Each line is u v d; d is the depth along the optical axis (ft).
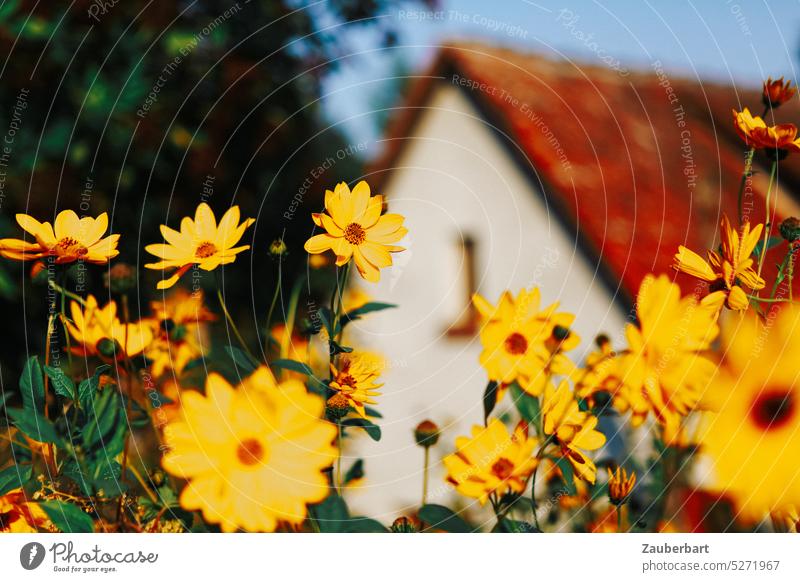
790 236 2.22
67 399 2.17
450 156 9.71
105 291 3.36
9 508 2.23
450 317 8.32
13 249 2.26
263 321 6.36
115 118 6.97
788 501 2.15
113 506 2.26
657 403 2.32
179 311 2.54
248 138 7.80
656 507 2.44
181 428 2.07
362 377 2.15
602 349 2.50
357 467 2.48
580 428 2.24
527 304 2.52
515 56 10.46
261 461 2.08
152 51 7.17
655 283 2.46
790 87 2.40
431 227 9.23
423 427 2.43
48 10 6.89
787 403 2.15
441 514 2.34
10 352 6.34
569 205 8.46
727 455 2.19
